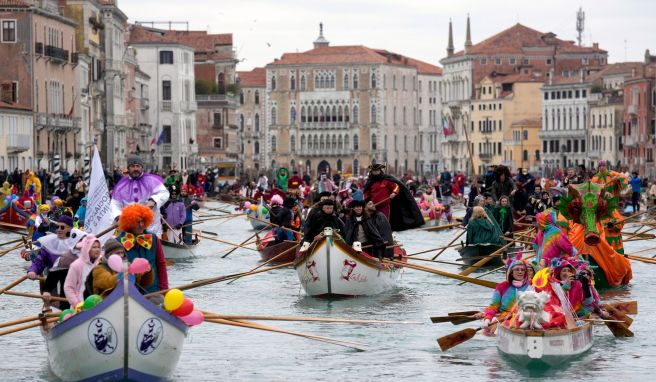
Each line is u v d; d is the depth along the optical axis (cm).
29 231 5491
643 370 2864
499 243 4972
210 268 5100
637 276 4578
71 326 2600
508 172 5728
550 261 3366
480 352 3072
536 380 2775
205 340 3288
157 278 2881
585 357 3002
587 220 4106
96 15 16325
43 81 13700
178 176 6556
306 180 15038
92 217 3538
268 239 5422
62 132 14450
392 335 3334
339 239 4034
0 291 2948
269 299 4059
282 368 2919
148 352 2616
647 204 9875
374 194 4466
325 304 3934
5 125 12362
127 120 18250
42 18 13612
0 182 9725
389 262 4156
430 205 8512
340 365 2952
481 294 4153
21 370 2875
